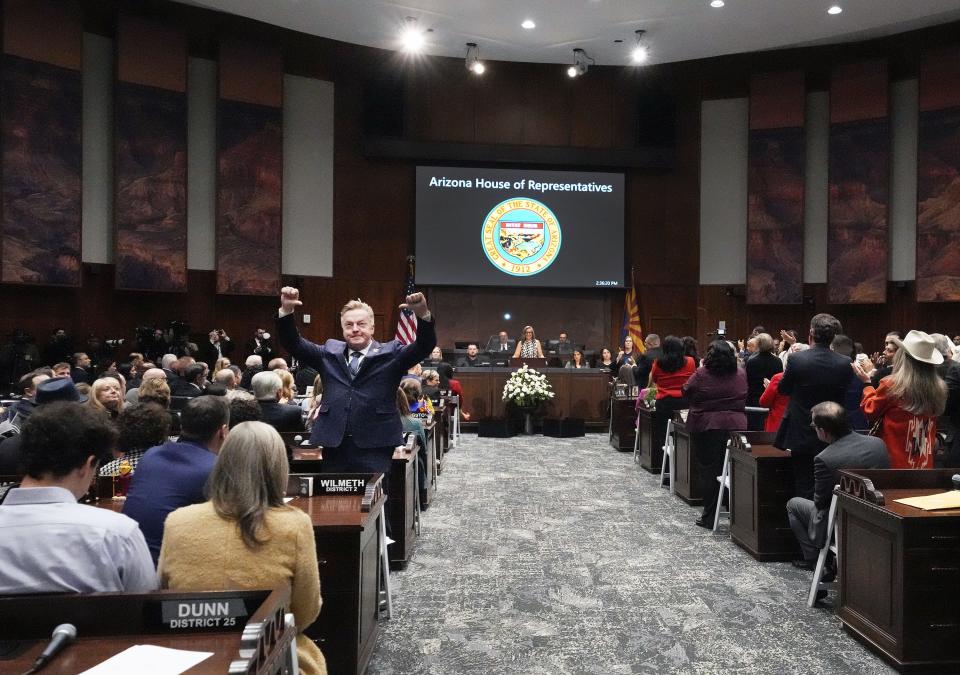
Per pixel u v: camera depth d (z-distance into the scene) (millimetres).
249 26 14422
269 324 14648
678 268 16016
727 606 4160
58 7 11945
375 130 15266
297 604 2094
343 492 3553
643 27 13938
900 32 14477
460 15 13508
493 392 12273
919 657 3277
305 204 15109
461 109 15859
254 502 2059
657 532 5848
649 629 3820
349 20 13797
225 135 13867
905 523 3279
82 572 1747
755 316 15656
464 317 15977
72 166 12086
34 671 1498
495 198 15562
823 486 4055
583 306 16234
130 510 2693
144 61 12914
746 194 15727
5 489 3234
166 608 1722
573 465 9203
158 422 3545
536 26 13938
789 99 15156
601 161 15633
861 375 4668
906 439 4105
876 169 14500
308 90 15203
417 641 3662
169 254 13172
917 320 14336
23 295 12211
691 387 6109
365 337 3783
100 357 12219
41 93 11758
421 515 6418
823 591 4203
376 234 15555
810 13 13352
